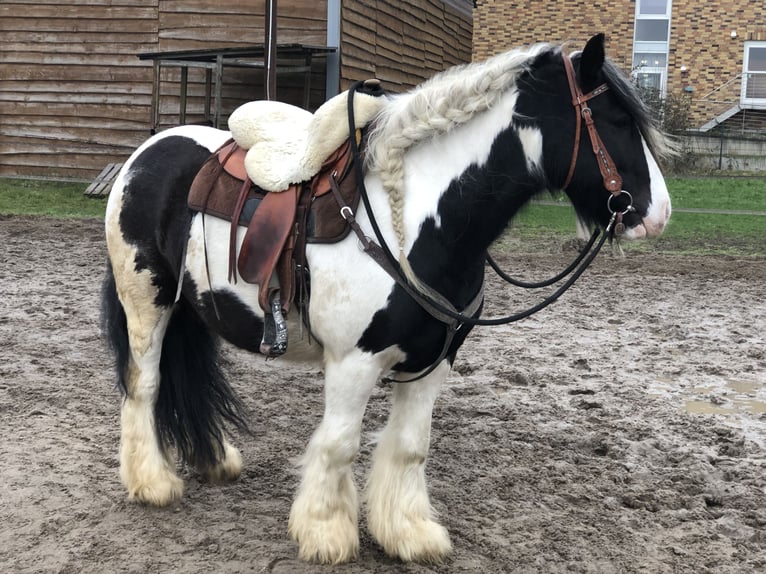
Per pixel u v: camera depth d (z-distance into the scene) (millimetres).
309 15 14562
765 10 22438
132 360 3658
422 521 3244
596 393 5504
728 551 3418
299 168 3068
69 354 5980
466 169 2930
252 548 3281
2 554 3205
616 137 2820
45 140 15992
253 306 3191
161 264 3547
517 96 2881
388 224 2932
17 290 7898
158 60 14133
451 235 2932
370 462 4250
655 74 23281
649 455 4477
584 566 3248
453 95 2902
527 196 2973
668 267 10078
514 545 3395
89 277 8602
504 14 22703
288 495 3816
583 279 9289
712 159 21359
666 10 22969
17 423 4605
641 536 3516
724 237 12406
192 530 3434
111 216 3645
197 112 15508
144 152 3654
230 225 3215
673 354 6500
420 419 3203
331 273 2957
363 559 3252
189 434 3705
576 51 2902
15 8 15594
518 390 5562
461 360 6203
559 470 4207
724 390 5652
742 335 7082
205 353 3766
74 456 4164
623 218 2850
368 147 2990
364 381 2994
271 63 10117
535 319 7496
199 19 15195
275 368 5918
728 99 22984
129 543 3318
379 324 2920
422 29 17750
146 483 3613
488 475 4121
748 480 4129
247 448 4398
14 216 12203
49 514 3533
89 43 15547
